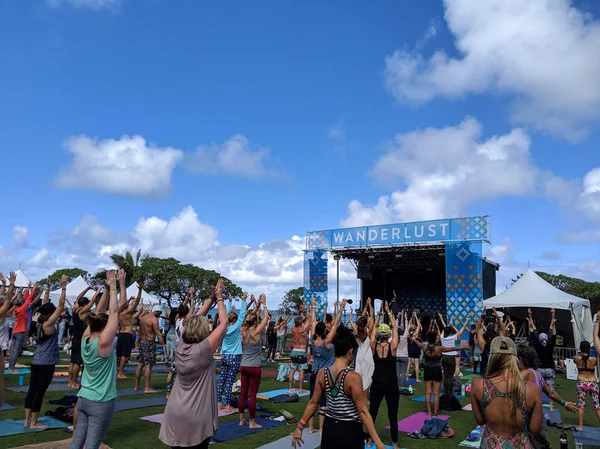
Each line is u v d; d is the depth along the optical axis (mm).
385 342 6848
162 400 9633
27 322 12984
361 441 3908
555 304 19516
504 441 3381
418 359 15070
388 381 6750
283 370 13711
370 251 28188
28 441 6375
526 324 24734
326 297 26969
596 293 44844
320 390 4043
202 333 4344
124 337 12883
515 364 3512
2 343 9438
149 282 44375
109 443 6535
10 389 10172
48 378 7152
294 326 11727
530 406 3377
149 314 11031
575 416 10031
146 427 7473
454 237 23344
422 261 30750
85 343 4793
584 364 8508
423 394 12133
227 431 7465
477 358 17969
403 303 34812
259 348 7980
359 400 3906
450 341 12484
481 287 22312
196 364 4227
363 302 33875
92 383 4754
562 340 21938
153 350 10859
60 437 6613
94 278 39656
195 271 46406
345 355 4094
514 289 21141
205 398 4266
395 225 25250
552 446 7449
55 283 50531
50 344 7172
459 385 12383
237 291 48469
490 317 21875
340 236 26984
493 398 3445
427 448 7023
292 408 9625
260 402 10195
